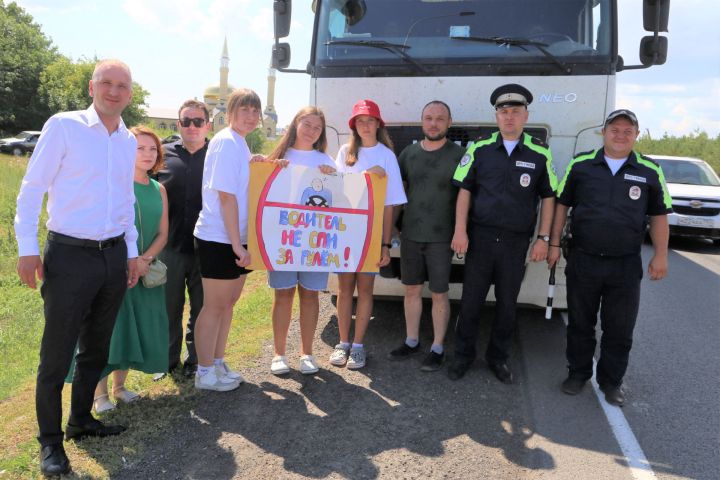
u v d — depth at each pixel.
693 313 6.04
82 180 2.77
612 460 3.10
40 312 6.15
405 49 4.45
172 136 4.52
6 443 3.16
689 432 3.42
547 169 3.81
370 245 3.95
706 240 11.23
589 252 3.69
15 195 13.21
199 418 3.46
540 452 3.17
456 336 4.18
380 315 5.59
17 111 50.94
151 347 3.55
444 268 4.20
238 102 3.52
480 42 4.38
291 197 3.75
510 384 4.06
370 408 3.64
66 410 3.61
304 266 3.85
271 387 3.92
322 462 3.02
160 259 4.01
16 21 57.44
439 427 3.43
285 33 5.00
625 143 3.54
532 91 4.28
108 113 2.82
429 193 4.10
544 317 5.51
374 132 4.07
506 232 3.84
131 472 2.89
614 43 4.20
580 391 3.93
